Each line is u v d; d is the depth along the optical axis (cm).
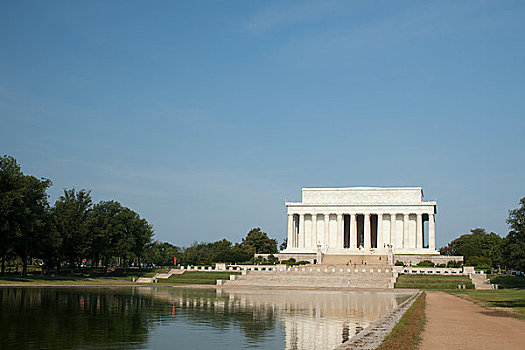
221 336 3516
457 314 4553
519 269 7719
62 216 11162
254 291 8969
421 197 16688
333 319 4512
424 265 13738
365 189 16850
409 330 3222
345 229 17725
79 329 3703
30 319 4184
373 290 9556
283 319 4497
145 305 5666
